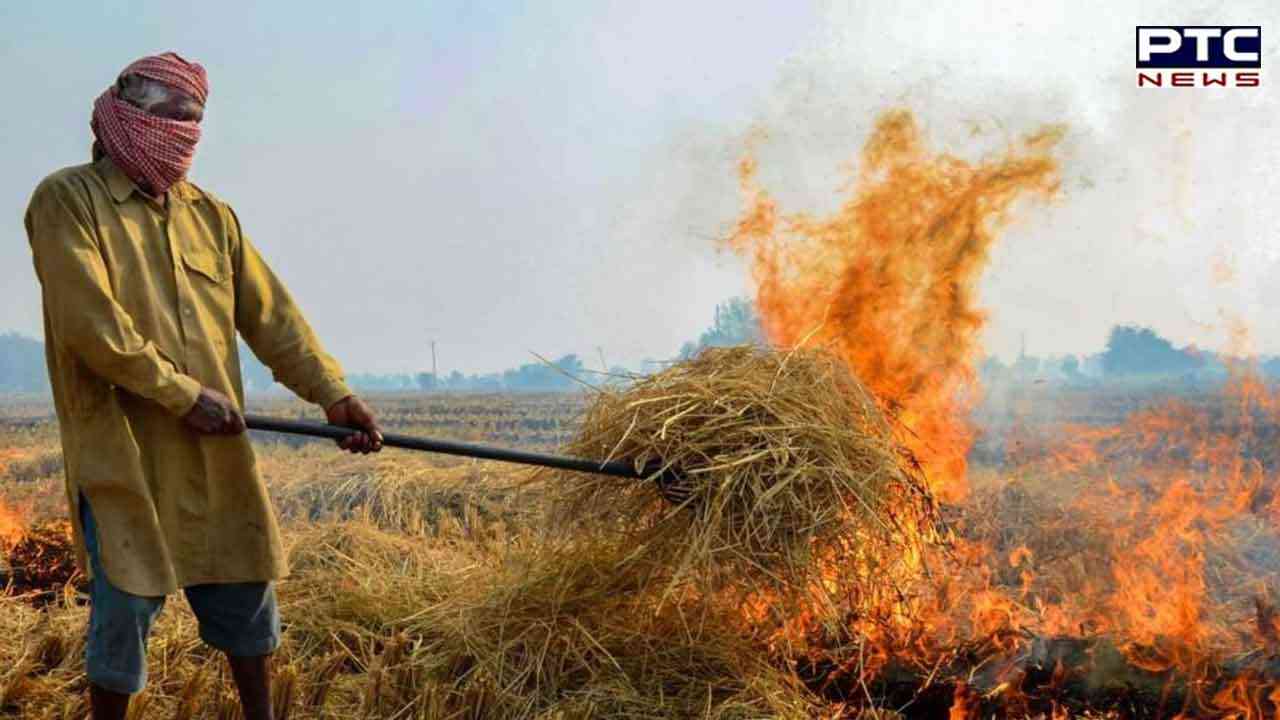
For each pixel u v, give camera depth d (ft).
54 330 11.10
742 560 14.02
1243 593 19.13
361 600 17.25
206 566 11.73
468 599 16.67
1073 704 14.30
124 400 11.35
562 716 13.37
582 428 15.49
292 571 19.43
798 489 14.12
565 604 15.53
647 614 15.48
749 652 14.98
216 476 11.79
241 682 12.31
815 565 14.15
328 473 31.40
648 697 14.05
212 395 11.42
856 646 14.87
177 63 11.75
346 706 13.98
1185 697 13.96
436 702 13.46
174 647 15.24
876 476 14.55
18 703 13.65
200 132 11.91
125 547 11.10
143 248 11.52
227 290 12.28
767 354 15.66
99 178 11.41
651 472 14.15
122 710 11.41
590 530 15.49
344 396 12.82
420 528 25.64
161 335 11.46
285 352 12.89
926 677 14.69
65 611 17.24
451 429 97.25
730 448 14.20
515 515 26.30
